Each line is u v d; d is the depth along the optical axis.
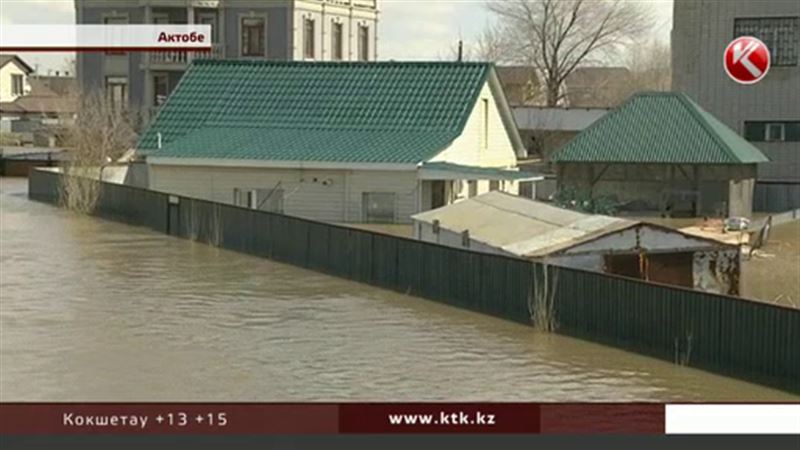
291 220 51.69
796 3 78.62
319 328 36.22
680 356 29.89
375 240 45.00
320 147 70.69
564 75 89.62
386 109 75.00
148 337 34.69
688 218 70.25
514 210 46.62
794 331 26.59
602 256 38.78
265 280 47.06
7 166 106.12
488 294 38.19
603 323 32.84
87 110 82.19
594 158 72.12
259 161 69.50
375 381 28.23
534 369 29.53
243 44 83.12
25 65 139.38
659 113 73.88
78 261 53.16
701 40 81.06
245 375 28.98
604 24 85.69
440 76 76.25
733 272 39.50
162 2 76.06
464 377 28.73
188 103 78.25
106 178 79.31
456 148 71.69
